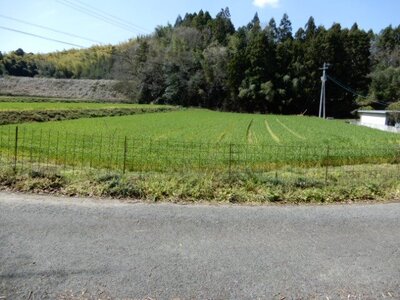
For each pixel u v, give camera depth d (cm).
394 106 5859
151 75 8044
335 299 376
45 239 499
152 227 567
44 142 1712
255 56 7694
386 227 611
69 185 770
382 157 1557
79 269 416
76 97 8400
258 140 2288
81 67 11506
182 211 656
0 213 593
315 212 683
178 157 1327
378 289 400
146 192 746
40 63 11275
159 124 3291
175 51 8219
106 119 3753
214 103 8188
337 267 452
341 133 3080
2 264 418
